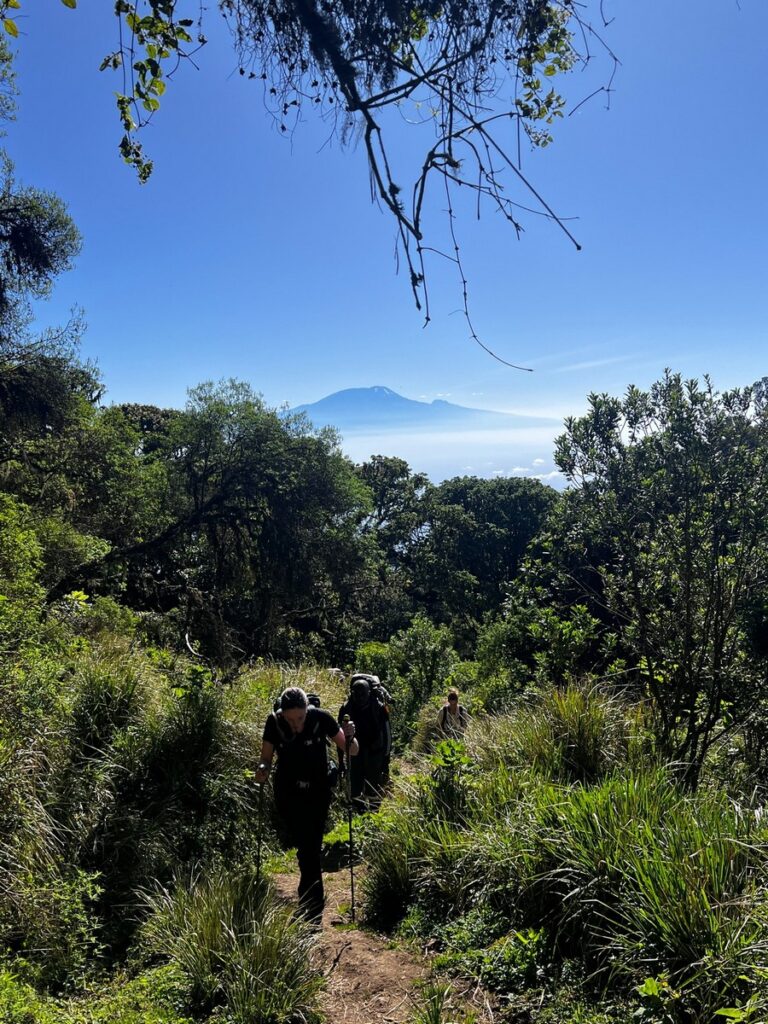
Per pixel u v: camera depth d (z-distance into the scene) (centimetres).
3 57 1130
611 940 312
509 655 966
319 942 392
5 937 358
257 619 2130
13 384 1498
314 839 441
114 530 1822
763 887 304
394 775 678
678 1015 265
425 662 1433
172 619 1802
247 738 630
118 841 470
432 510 4381
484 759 548
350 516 2208
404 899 425
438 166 174
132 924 411
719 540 527
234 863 497
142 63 191
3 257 1448
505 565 4419
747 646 523
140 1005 321
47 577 1241
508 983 326
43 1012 300
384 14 176
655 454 566
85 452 1600
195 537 2097
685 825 355
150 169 208
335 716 775
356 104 180
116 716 587
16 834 406
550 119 182
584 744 519
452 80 177
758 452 527
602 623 655
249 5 186
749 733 531
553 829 386
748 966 260
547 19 176
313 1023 314
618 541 579
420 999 327
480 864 405
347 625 2744
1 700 465
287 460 2019
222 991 329
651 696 565
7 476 1456
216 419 1964
